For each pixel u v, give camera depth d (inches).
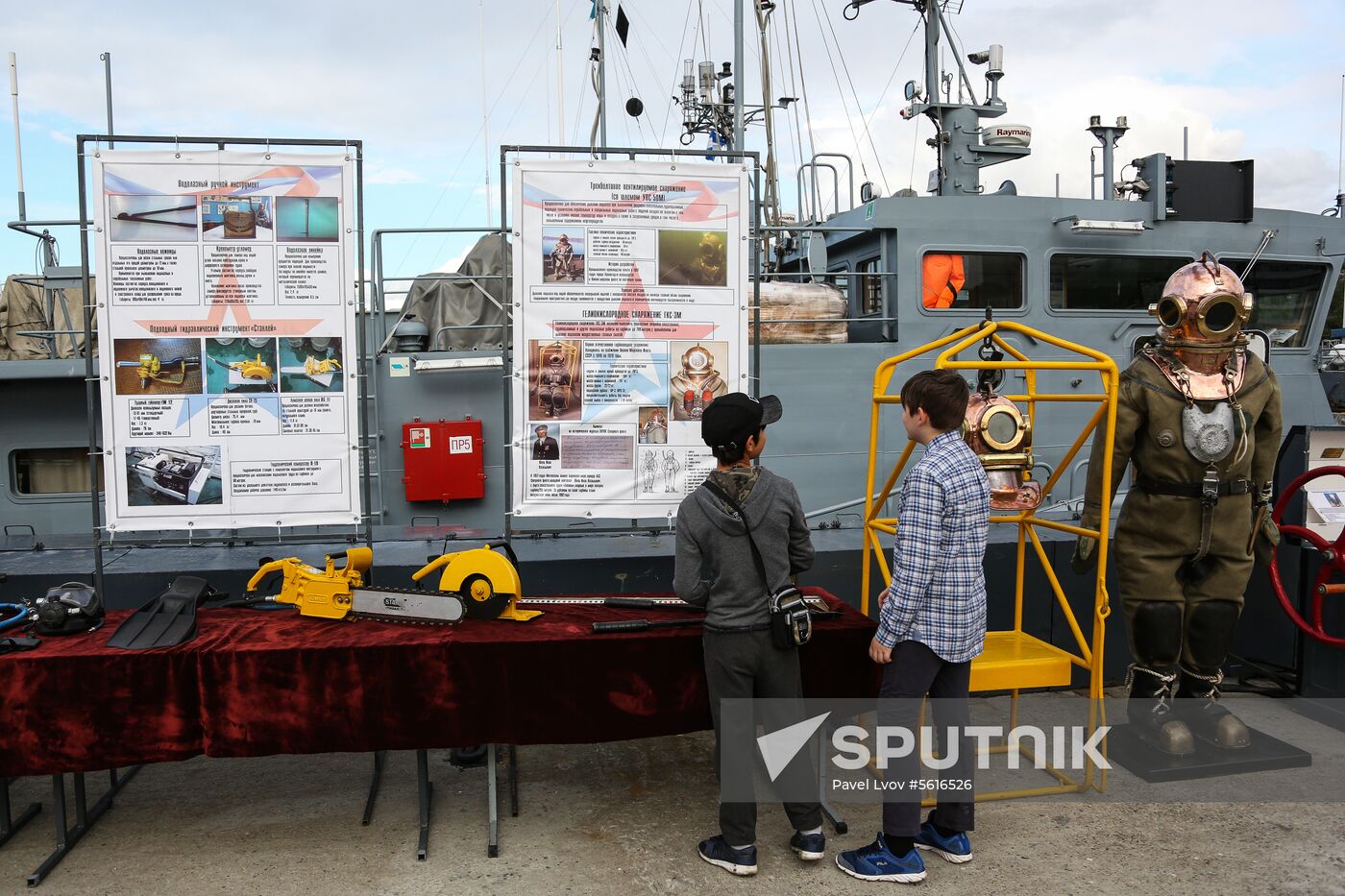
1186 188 251.4
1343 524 192.2
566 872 124.3
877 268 254.1
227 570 169.9
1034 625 195.6
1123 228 230.4
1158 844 132.0
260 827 137.9
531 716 124.9
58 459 214.8
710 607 120.1
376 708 122.7
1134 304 251.4
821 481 229.9
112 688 120.0
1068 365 143.5
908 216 232.2
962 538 116.7
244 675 120.8
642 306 156.6
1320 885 120.7
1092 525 152.9
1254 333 238.4
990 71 271.0
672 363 157.9
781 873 123.6
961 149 267.7
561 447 157.0
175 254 147.3
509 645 123.9
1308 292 265.9
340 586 135.6
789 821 138.6
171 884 121.8
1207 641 161.3
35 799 148.3
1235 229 254.8
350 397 152.1
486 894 118.9
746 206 157.9
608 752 166.1
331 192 149.6
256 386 150.0
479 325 208.5
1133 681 161.6
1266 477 159.3
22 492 214.2
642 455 158.1
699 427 158.9
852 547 192.2
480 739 124.6
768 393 227.1
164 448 149.3
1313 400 268.7
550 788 150.9
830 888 119.7
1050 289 244.7
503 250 155.3
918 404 119.5
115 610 160.1
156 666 120.3
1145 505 154.9
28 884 120.6
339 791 150.3
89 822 137.8
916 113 275.0
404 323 216.8
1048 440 246.1
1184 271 150.7
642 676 126.7
